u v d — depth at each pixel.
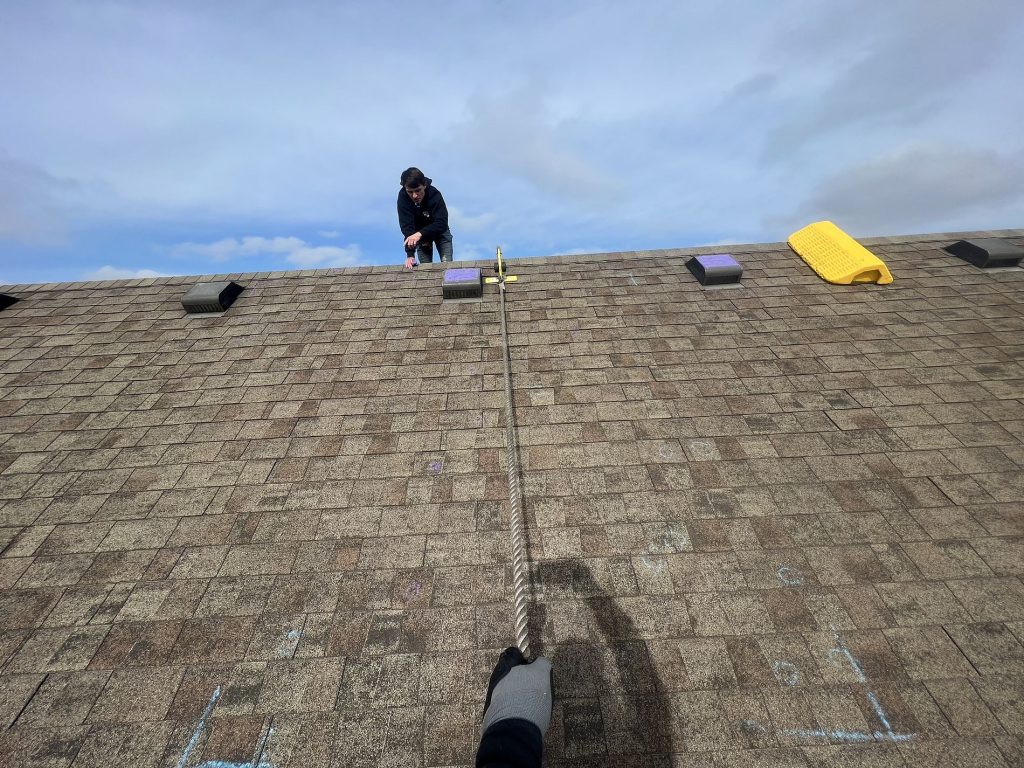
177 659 2.90
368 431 4.59
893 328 5.61
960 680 2.64
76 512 3.87
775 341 5.54
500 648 2.91
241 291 7.17
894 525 3.51
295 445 4.46
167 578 3.37
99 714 2.66
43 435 4.62
